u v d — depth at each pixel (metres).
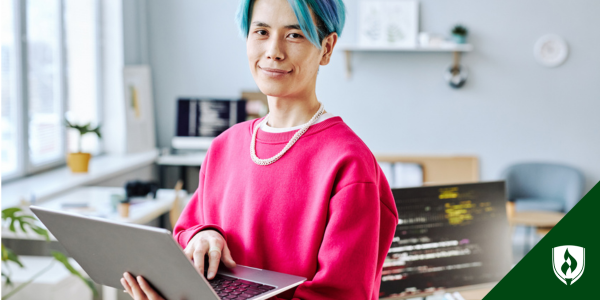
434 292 1.24
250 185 0.88
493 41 4.82
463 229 1.27
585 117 4.80
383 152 5.01
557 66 4.79
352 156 0.79
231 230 0.90
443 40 4.72
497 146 4.91
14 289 2.38
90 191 3.46
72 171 3.74
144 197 3.27
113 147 4.64
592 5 4.71
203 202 0.98
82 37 4.28
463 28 4.70
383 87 4.96
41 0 3.69
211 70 5.08
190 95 5.12
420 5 4.84
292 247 0.83
